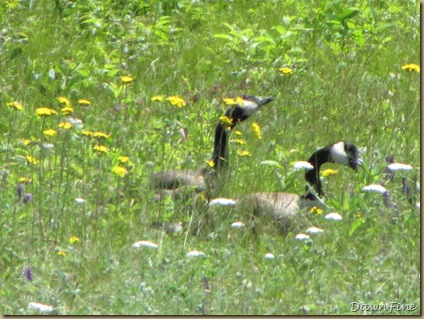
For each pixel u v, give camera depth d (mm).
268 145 14648
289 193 12891
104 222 11430
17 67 17125
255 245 11547
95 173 12938
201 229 11742
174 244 11211
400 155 14766
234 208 12109
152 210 12141
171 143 14695
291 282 10438
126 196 12320
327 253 11164
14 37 18109
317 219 12000
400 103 17328
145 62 18156
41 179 12336
